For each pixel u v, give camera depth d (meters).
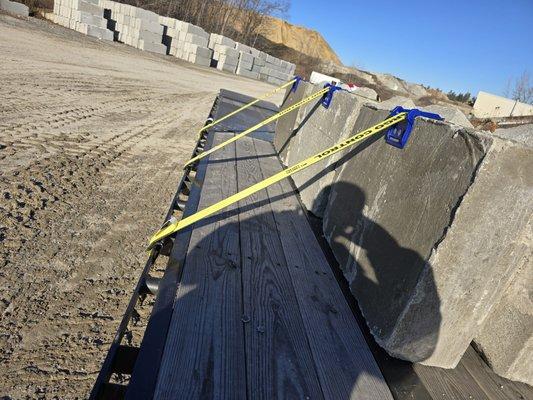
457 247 1.63
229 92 10.42
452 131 1.74
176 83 17.12
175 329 1.66
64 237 3.74
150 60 22.52
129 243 3.91
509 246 1.64
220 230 2.62
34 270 3.20
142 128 8.27
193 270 2.09
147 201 4.89
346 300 2.16
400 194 2.01
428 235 1.71
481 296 1.72
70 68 13.40
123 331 1.76
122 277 3.40
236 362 1.56
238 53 31.44
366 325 1.98
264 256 2.41
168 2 37.50
